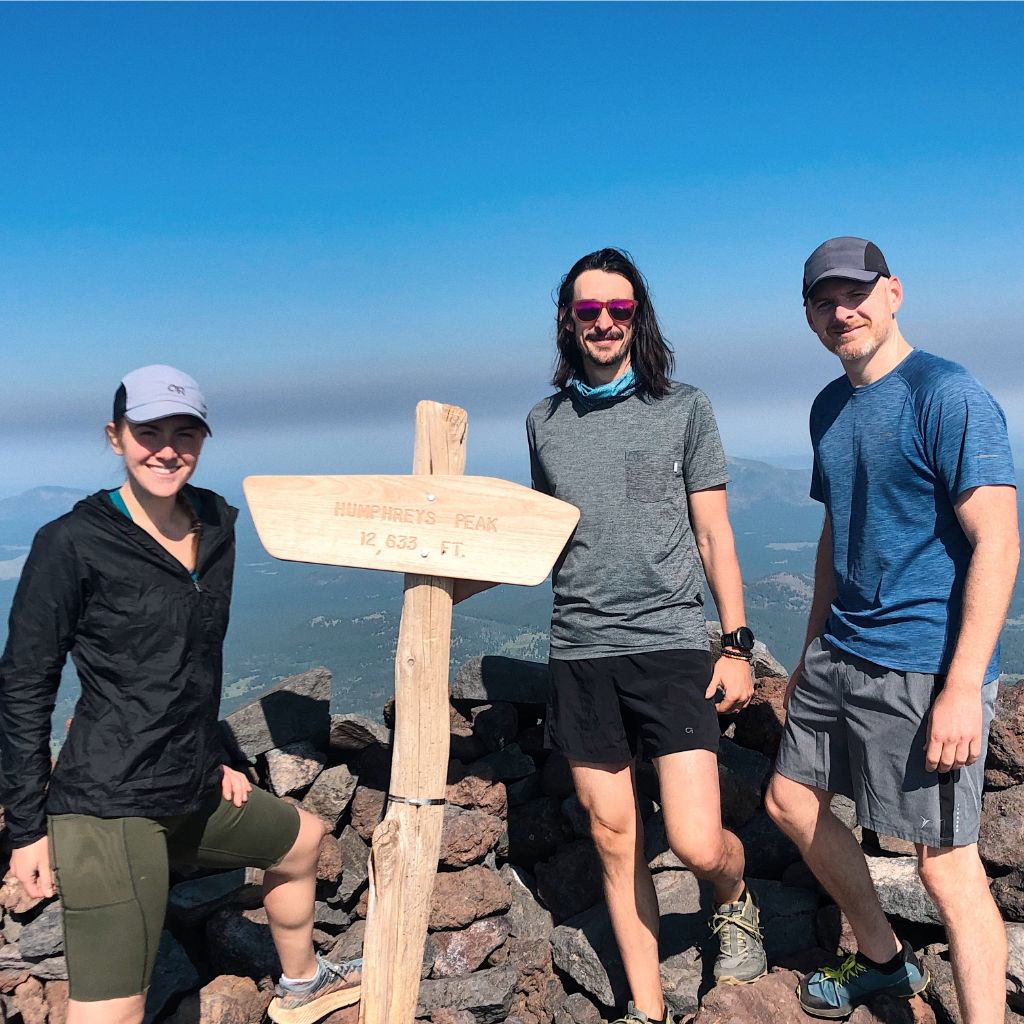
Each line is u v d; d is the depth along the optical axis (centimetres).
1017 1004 311
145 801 247
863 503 287
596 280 315
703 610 331
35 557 239
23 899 334
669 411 325
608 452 324
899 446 275
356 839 400
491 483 298
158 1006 332
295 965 321
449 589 304
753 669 430
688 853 307
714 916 339
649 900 335
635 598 318
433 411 303
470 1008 363
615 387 326
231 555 277
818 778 307
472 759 431
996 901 336
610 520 320
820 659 305
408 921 297
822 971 320
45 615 239
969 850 278
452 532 299
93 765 245
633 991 330
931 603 273
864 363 287
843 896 315
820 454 306
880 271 279
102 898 243
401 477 300
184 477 252
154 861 251
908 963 318
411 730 299
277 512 296
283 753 388
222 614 271
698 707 312
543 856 426
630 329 321
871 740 284
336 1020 325
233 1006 334
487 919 392
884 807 282
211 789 268
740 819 409
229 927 353
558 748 331
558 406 344
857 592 291
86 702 251
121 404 242
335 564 297
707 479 328
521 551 298
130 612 246
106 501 247
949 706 256
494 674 432
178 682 253
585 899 400
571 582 328
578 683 328
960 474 257
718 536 330
